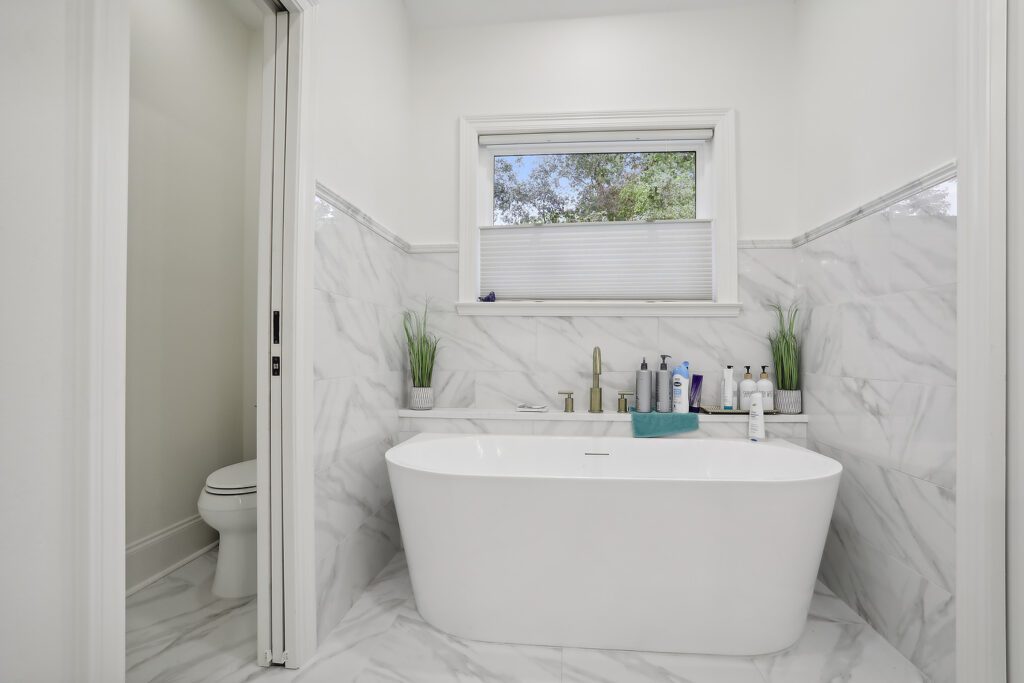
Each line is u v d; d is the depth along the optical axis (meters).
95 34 0.81
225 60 2.69
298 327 1.58
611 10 2.63
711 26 2.61
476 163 2.71
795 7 2.54
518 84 2.69
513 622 1.73
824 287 2.21
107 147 0.82
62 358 0.78
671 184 2.73
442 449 2.25
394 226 2.50
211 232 2.59
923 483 1.55
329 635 1.77
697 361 2.56
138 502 2.15
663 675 1.55
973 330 1.34
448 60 2.73
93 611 0.81
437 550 1.78
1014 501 1.28
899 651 1.66
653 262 2.67
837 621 1.87
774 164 2.56
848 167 2.03
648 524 1.65
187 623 1.84
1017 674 1.27
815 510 1.63
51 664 0.77
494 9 2.64
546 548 1.70
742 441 2.25
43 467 0.76
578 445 2.32
